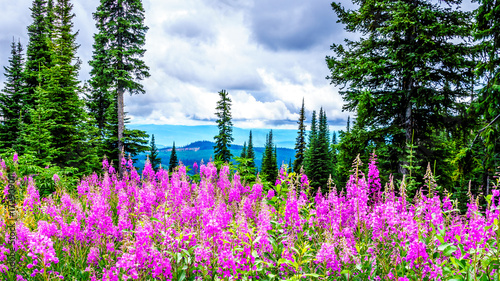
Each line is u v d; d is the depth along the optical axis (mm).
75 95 22234
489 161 10906
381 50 13328
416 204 4395
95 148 22375
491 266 3363
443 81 12359
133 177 9039
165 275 4008
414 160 11680
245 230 4172
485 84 11211
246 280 3760
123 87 24547
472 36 11539
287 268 4180
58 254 4930
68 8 29562
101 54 23000
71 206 6574
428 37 11719
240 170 13930
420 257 3637
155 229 4555
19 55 28266
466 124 12352
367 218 4918
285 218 5270
